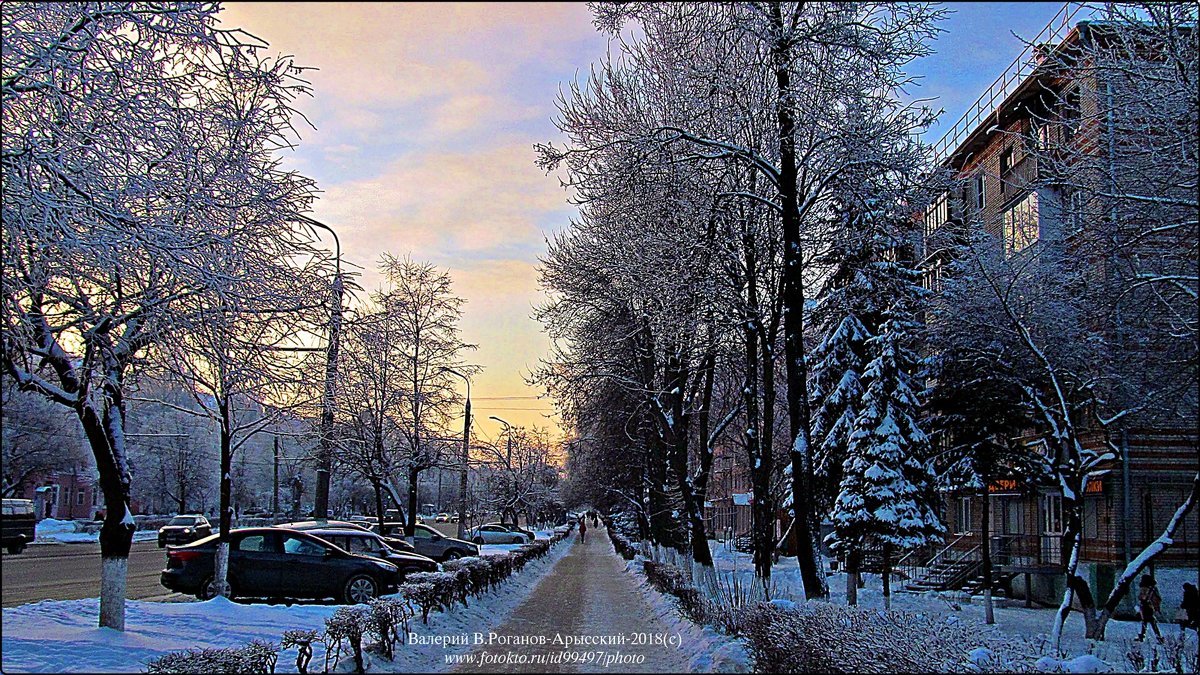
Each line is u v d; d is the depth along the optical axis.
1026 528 29.25
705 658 10.76
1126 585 16.75
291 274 12.68
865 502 23.14
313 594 18.20
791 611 11.75
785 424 38.03
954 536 34.78
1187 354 15.34
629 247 21.14
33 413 48.31
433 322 32.97
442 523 82.31
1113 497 23.30
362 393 20.55
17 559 33.31
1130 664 13.19
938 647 10.63
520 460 67.00
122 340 11.71
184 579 17.84
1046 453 24.42
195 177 11.53
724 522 76.56
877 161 17.19
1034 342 18.30
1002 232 25.45
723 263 19.95
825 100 16.86
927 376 23.09
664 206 19.11
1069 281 17.28
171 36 11.17
